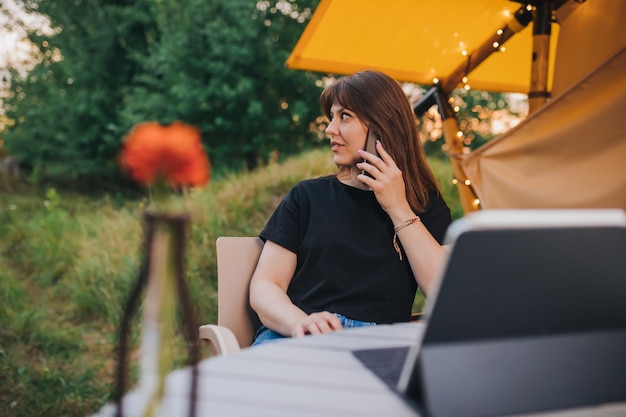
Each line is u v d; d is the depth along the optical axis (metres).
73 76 11.30
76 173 11.10
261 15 10.11
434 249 1.60
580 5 2.65
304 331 1.34
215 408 0.76
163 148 0.53
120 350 0.57
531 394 0.77
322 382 0.87
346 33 3.33
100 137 11.41
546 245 0.71
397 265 1.67
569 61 2.69
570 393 0.78
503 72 3.87
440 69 3.68
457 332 0.74
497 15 3.17
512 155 2.49
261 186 5.95
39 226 6.54
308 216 1.73
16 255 5.90
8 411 2.80
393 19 3.22
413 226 1.62
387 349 1.05
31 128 11.42
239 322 1.76
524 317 0.76
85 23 11.39
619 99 2.11
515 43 3.54
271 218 1.76
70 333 4.01
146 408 0.58
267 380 0.87
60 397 2.97
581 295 0.76
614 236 0.73
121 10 11.19
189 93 9.70
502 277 0.71
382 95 1.80
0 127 12.02
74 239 5.72
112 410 0.73
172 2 10.00
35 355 3.60
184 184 0.56
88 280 4.73
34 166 11.47
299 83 10.40
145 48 11.35
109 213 7.71
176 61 9.86
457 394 0.74
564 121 2.29
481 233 0.68
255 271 1.70
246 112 10.20
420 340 0.74
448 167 6.69
